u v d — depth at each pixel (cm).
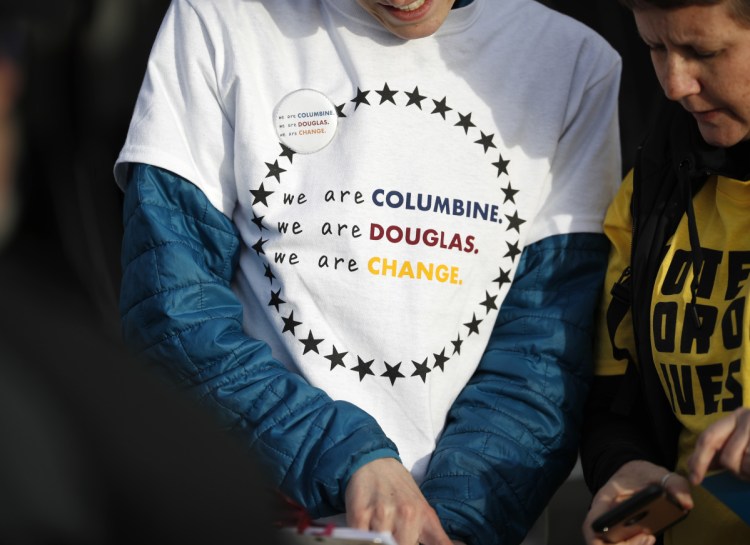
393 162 346
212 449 181
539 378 351
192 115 349
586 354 356
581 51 366
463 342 353
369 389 344
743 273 312
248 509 180
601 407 354
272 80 350
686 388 317
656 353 324
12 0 187
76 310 182
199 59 351
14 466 166
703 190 325
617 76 371
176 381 338
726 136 305
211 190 348
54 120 190
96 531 167
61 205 188
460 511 333
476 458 340
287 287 344
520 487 342
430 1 333
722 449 279
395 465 327
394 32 342
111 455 171
